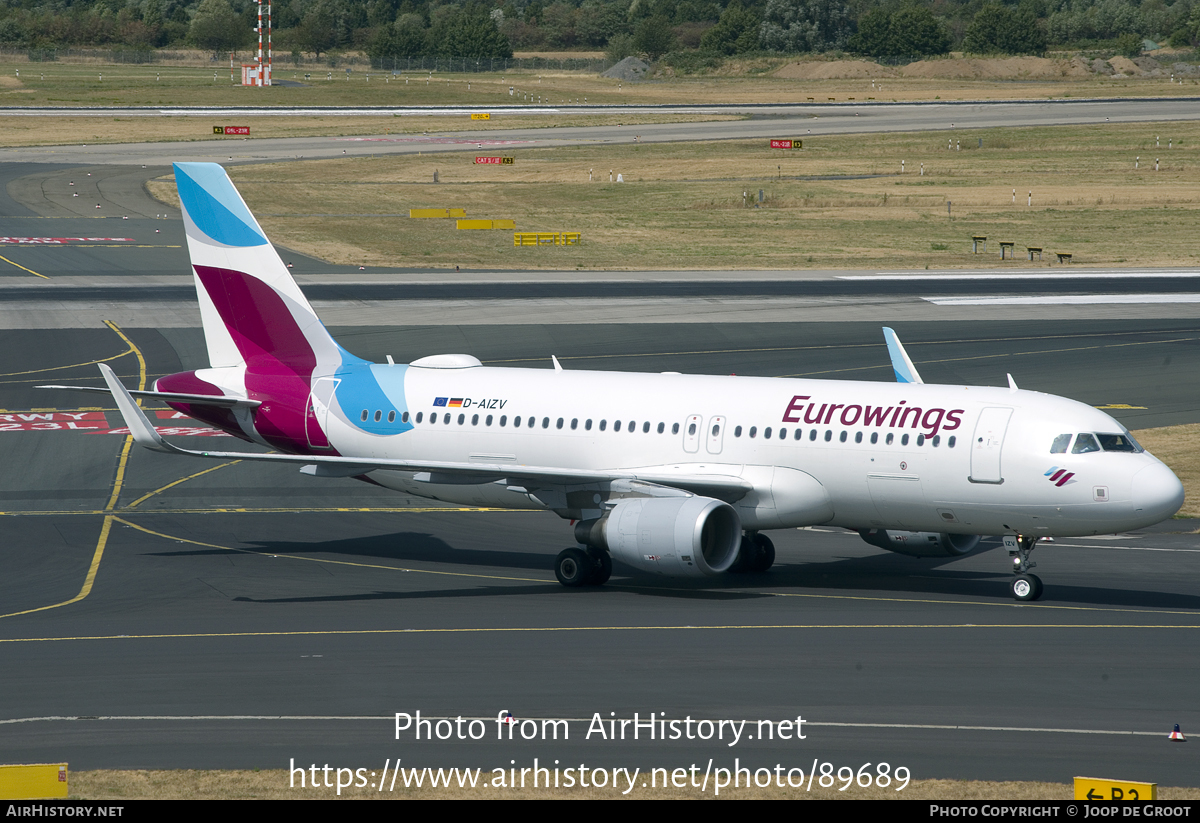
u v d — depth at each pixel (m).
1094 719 86.00
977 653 102.38
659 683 94.44
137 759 78.31
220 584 128.88
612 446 132.62
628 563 121.94
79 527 153.00
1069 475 115.19
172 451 124.69
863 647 104.12
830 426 124.94
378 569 136.25
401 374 143.75
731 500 127.81
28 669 98.75
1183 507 161.12
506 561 140.75
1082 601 120.38
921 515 122.94
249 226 146.50
